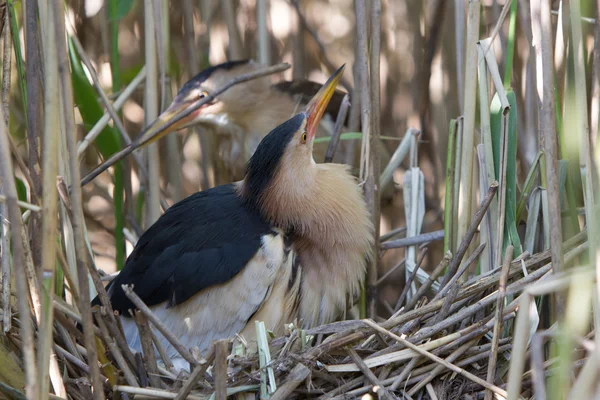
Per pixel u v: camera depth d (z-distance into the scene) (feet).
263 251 17.02
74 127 11.30
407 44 24.90
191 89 22.03
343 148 23.44
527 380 14.34
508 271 14.96
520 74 21.38
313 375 14.56
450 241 18.06
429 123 24.66
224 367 12.67
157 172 20.36
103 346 15.01
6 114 15.29
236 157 23.61
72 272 16.72
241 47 24.63
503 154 15.81
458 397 14.78
